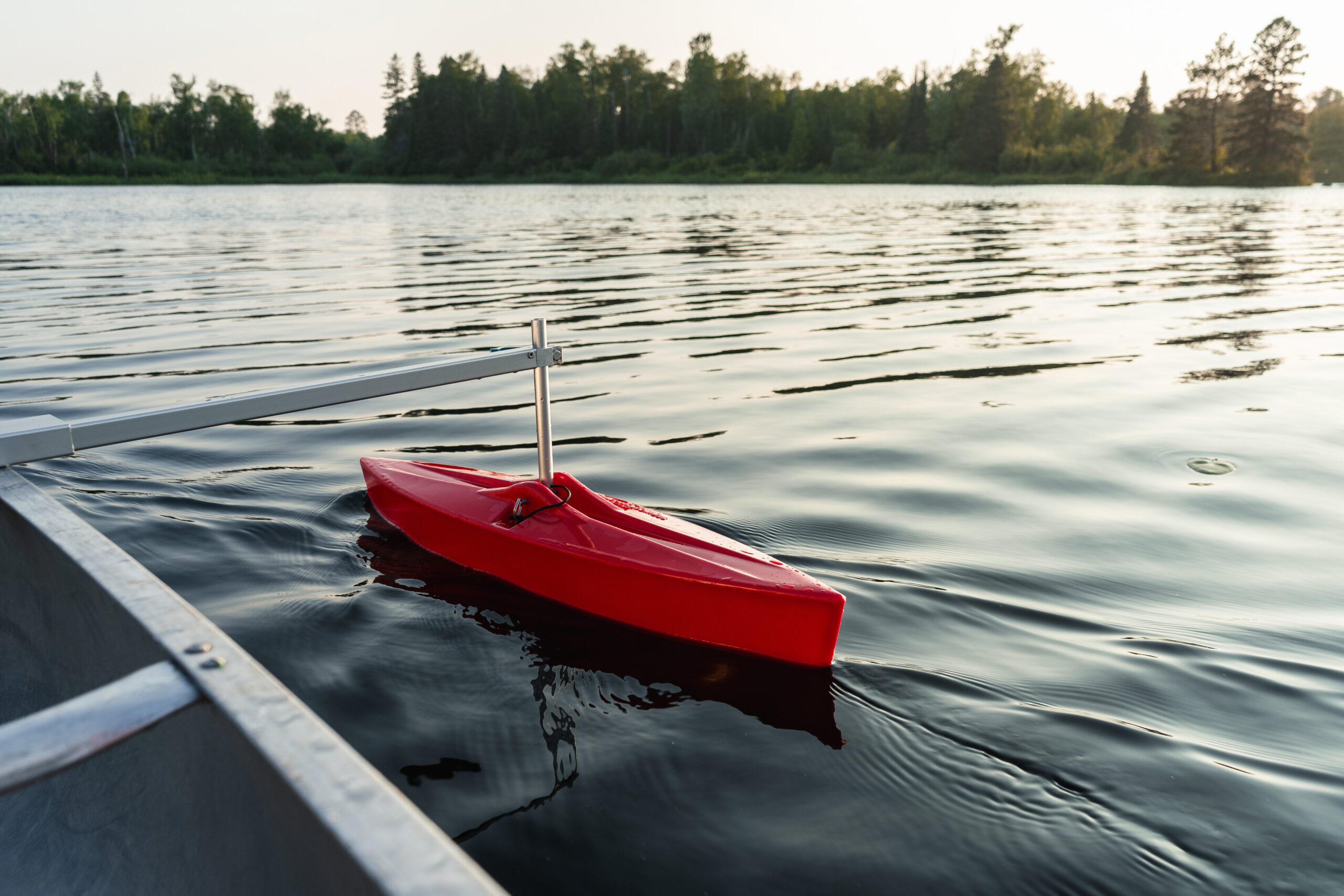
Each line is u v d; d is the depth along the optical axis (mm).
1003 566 3805
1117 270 16016
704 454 5543
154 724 742
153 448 5508
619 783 2354
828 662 2926
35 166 95125
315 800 625
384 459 4336
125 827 1040
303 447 5633
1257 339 9398
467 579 3539
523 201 51406
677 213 37094
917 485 4918
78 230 27406
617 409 6723
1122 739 2580
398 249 21156
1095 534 4191
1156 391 7125
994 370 7965
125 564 1061
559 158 101312
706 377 7773
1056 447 5637
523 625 3195
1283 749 2549
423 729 2574
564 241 23094
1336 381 7402
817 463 5324
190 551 3816
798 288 13688
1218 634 3217
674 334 9859
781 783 2371
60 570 1159
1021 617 3340
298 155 112688
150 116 110625
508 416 6543
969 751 2523
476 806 2246
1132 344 9125
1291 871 2082
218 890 853
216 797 828
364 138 147250
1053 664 2998
